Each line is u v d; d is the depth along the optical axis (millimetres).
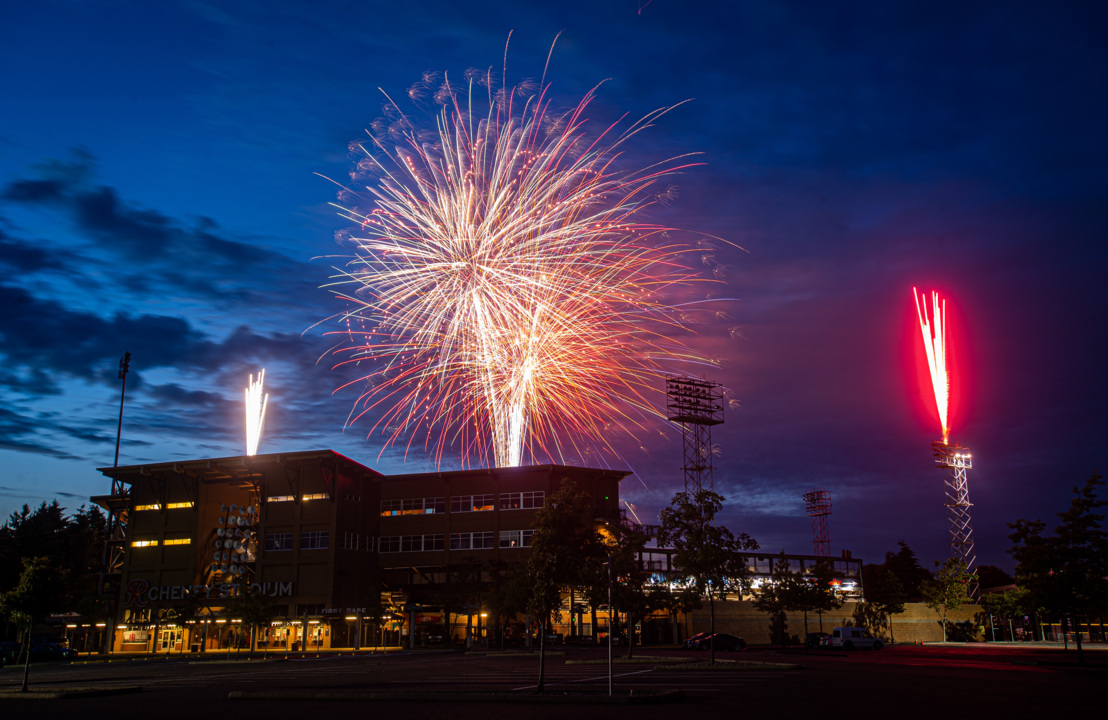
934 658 53719
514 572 74875
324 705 24625
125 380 101688
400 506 98125
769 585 87500
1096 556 47000
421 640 91812
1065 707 22375
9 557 110438
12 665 65750
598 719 20078
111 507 101250
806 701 24188
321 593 89062
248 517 95125
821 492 113750
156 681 38188
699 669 40844
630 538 57438
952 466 103188
